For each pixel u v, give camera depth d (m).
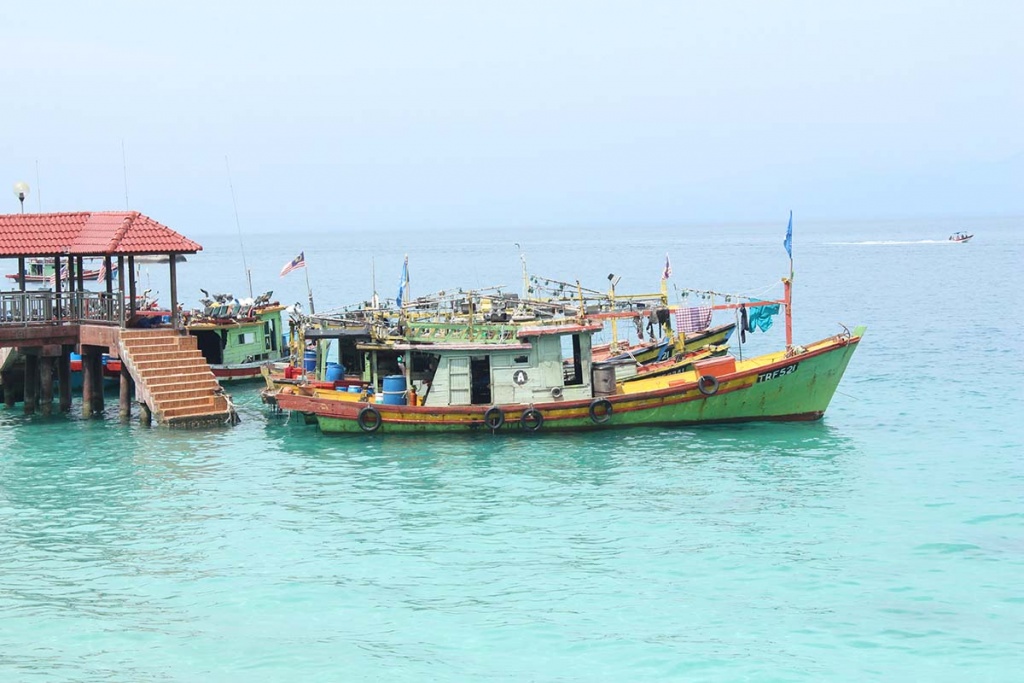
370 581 23.59
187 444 35.66
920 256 171.12
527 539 25.92
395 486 30.36
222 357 47.50
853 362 52.78
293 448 34.84
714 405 35.97
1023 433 35.91
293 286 129.00
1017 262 145.00
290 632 21.23
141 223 40.00
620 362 37.03
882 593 22.59
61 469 32.59
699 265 159.25
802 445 34.28
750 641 20.55
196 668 19.81
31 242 40.19
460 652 20.34
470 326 36.62
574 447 34.00
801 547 25.14
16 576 24.00
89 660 20.12
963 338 61.31
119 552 25.44
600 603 22.30
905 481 30.25
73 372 48.50
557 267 163.88
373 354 37.28
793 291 102.00
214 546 25.80
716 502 28.45
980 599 22.25
